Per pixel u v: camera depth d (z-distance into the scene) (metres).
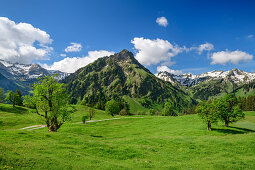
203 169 18.19
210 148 27.75
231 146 28.25
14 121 77.00
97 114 131.50
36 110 42.28
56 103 42.59
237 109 56.97
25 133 29.92
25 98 41.53
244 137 33.72
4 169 13.01
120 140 35.12
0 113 92.25
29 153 17.89
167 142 32.12
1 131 29.97
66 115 44.69
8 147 18.70
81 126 68.94
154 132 54.50
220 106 56.66
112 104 123.12
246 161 20.89
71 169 15.16
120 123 82.75
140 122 80.06
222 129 52.47
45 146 22.28
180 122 71.19
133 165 18.94
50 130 42.44
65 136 31.69
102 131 59.22
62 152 20.28
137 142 32.66
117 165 17.88
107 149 24.64
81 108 143.62
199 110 53.72
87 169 15.70
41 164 15.11
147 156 23.48
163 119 83.88
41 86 41.16
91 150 23.67
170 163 20.72
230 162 20.53
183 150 27.02
